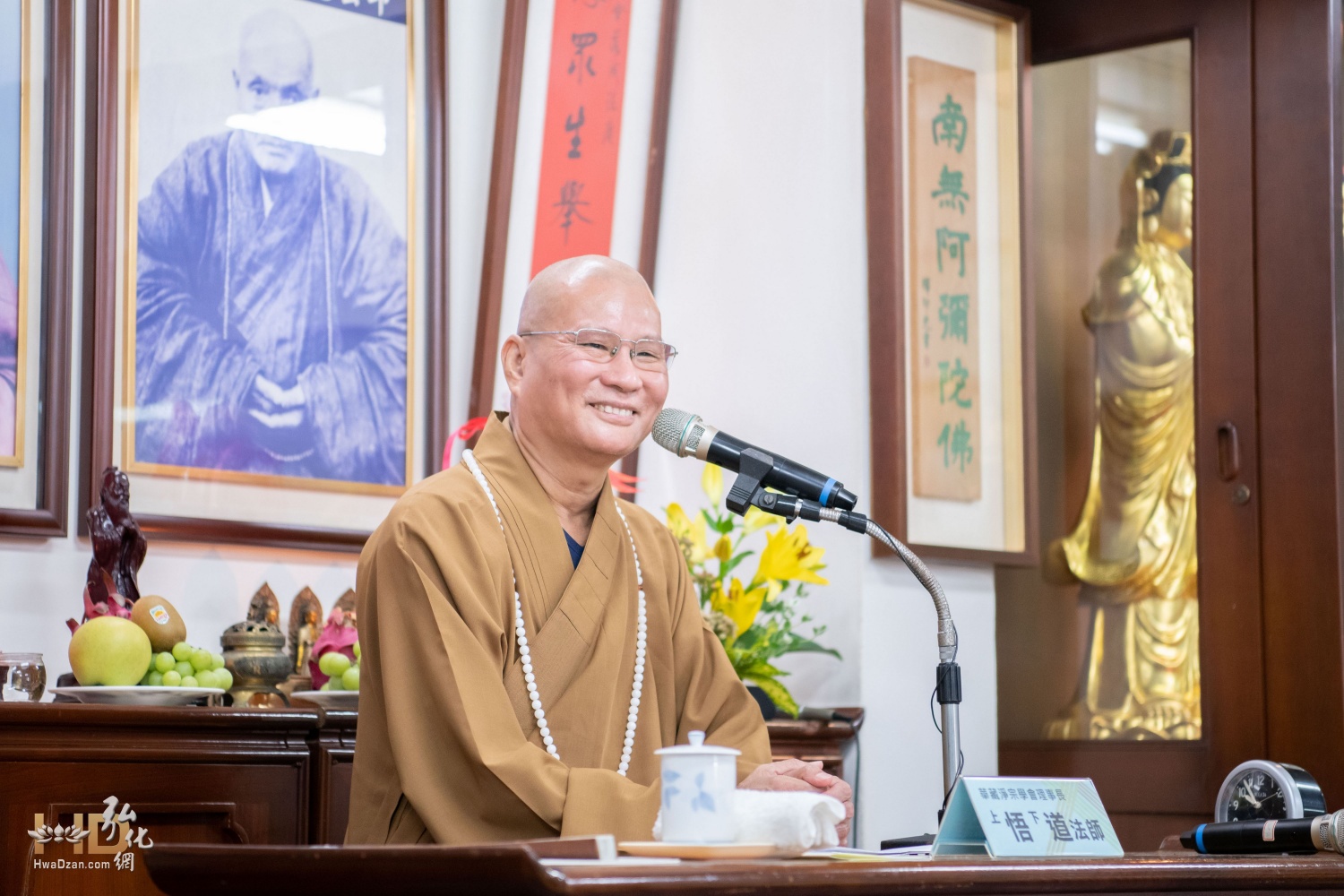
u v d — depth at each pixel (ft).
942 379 11.44
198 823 8.05
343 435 11.03
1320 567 10.77
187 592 10.15
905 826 10.94
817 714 10.54
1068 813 5.68
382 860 4.22
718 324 12.08
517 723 6.40
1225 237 11.46
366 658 6.98
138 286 10.16
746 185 12.07
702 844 4.78
